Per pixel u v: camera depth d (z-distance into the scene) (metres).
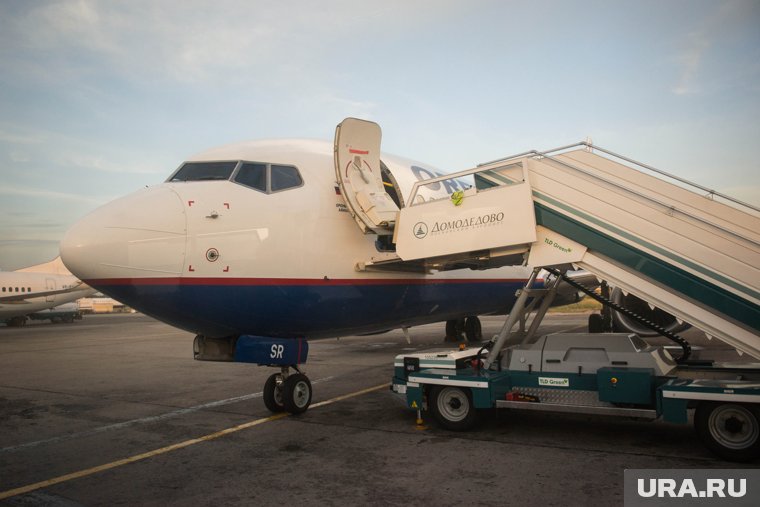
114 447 6.21
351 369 12.16
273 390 7.72
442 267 9.09
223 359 7.93
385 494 4.49
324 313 8.10
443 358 6.96
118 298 6.81
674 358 7.70
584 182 6.43
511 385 6.70
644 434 6.21
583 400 6.22
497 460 5.34
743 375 6.51
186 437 6.59
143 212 6.88
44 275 38.38
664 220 5.93
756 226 6.02
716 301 5.60
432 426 6.85
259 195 7.70
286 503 4.37
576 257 6.45
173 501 4.50
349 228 8.41
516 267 13.76
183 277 6.86
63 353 17.47
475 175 7.40
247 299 7.27
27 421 7.65
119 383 11.00
